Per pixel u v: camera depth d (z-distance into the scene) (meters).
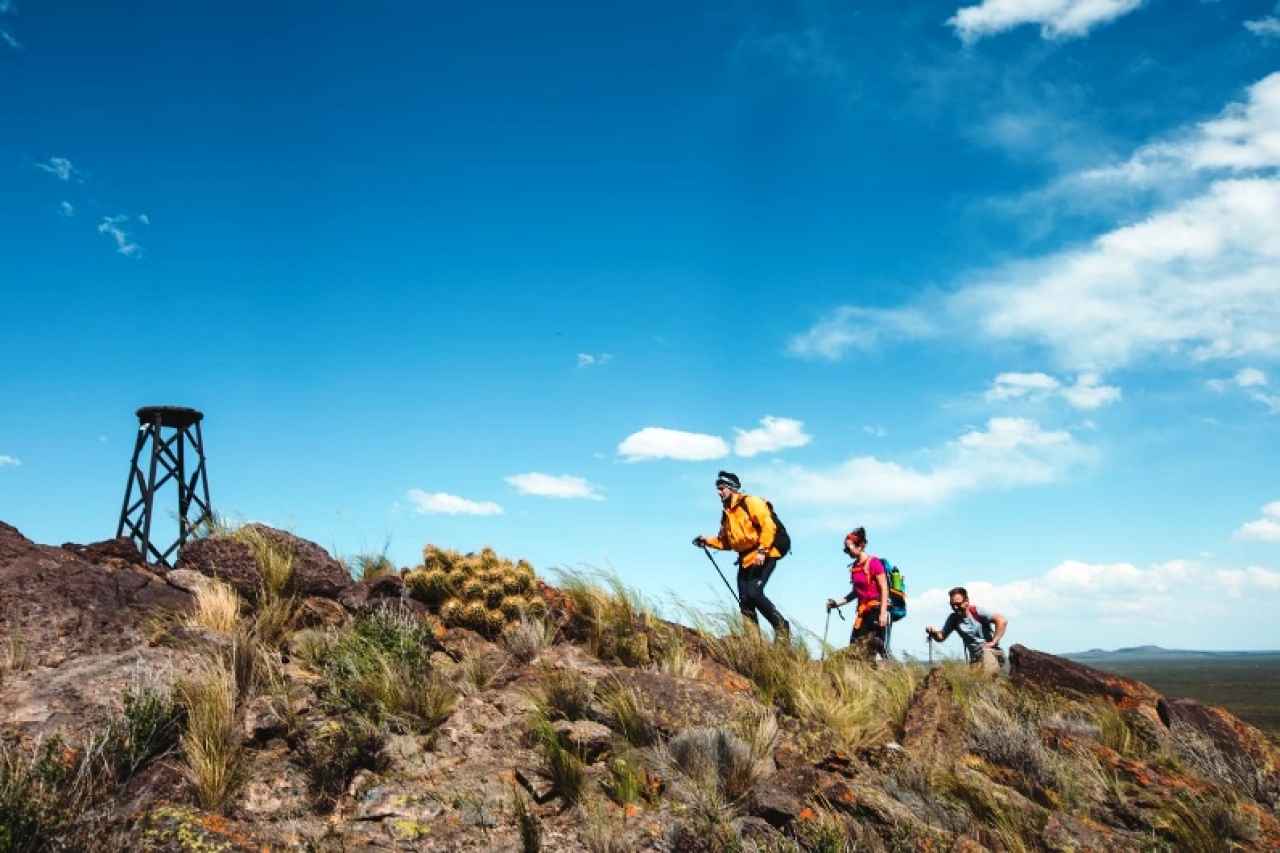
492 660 7.79
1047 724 9.09
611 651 8.70
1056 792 7.36
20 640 6.13
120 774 4.98
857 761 6.90
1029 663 11.07
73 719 5.24
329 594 8.17
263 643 6.82
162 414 15.63
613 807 5.71
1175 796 7.36
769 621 10.23
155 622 6.75
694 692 7.30
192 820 4.55
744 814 5.90
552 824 5.43
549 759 5.91
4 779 4.45
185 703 5.55
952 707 8.05
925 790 6.71
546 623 8.70
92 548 7.98
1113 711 9.57
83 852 4.20
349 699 6.29
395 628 7.50
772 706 7.88
